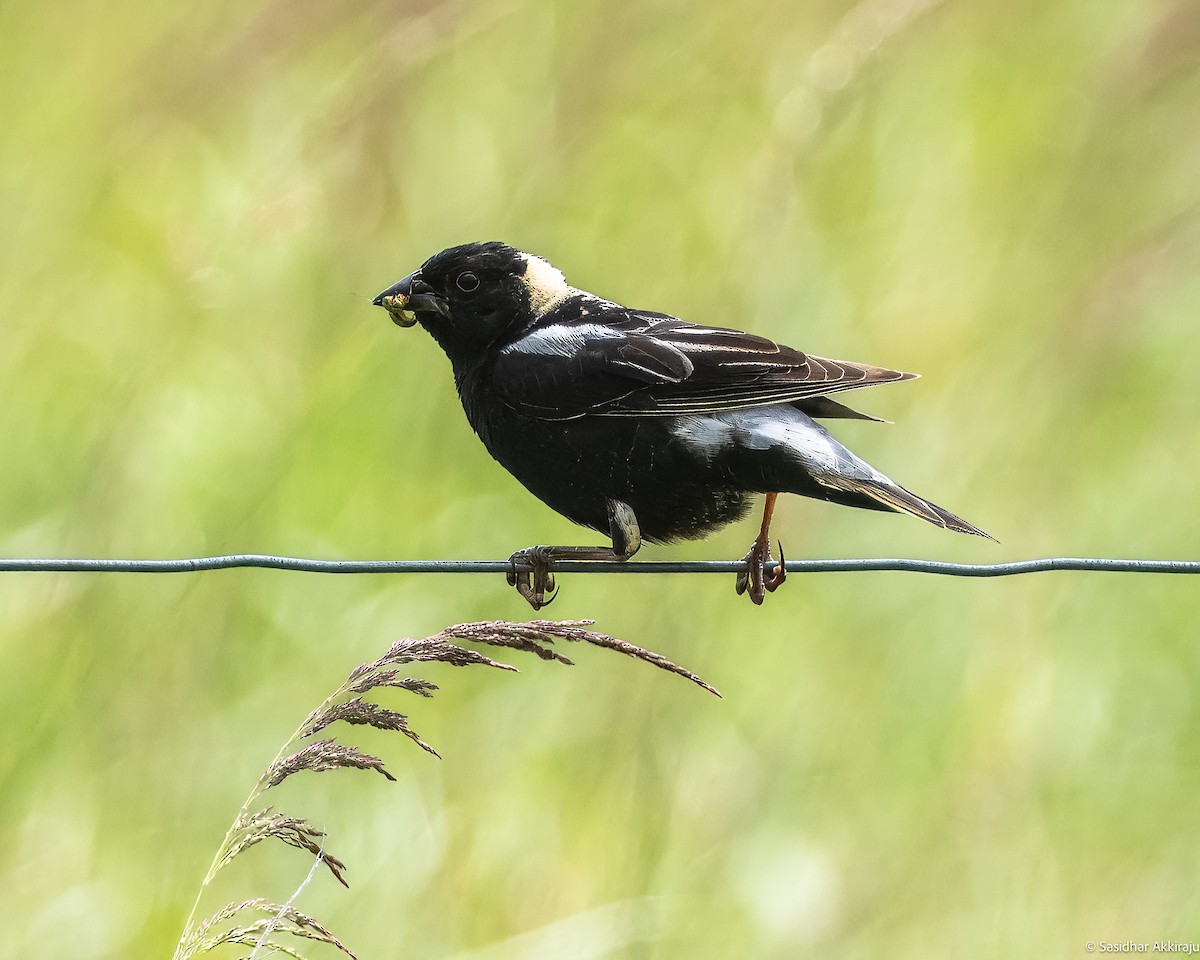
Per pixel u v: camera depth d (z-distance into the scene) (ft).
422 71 39.93
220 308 38.91
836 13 41.27
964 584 36.78
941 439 38.14
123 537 36.01
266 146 42.29
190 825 33.19
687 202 40.32
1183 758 34.63
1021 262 40.01
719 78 41.55
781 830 33.73
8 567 25.25
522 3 39.78
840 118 38.45
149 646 34.86
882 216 40.50
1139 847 33.42
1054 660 35.32
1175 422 38.52
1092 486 37.81
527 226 39.81
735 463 29.86
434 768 34.60
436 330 33.37
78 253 40.16
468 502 38.37
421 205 40.19
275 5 39.45
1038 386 38.27
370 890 32.81
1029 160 41.06
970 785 33.76
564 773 34.27
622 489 31.12
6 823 32.73
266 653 35.76
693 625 35.86
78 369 39.40
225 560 25.85
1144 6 41.09
